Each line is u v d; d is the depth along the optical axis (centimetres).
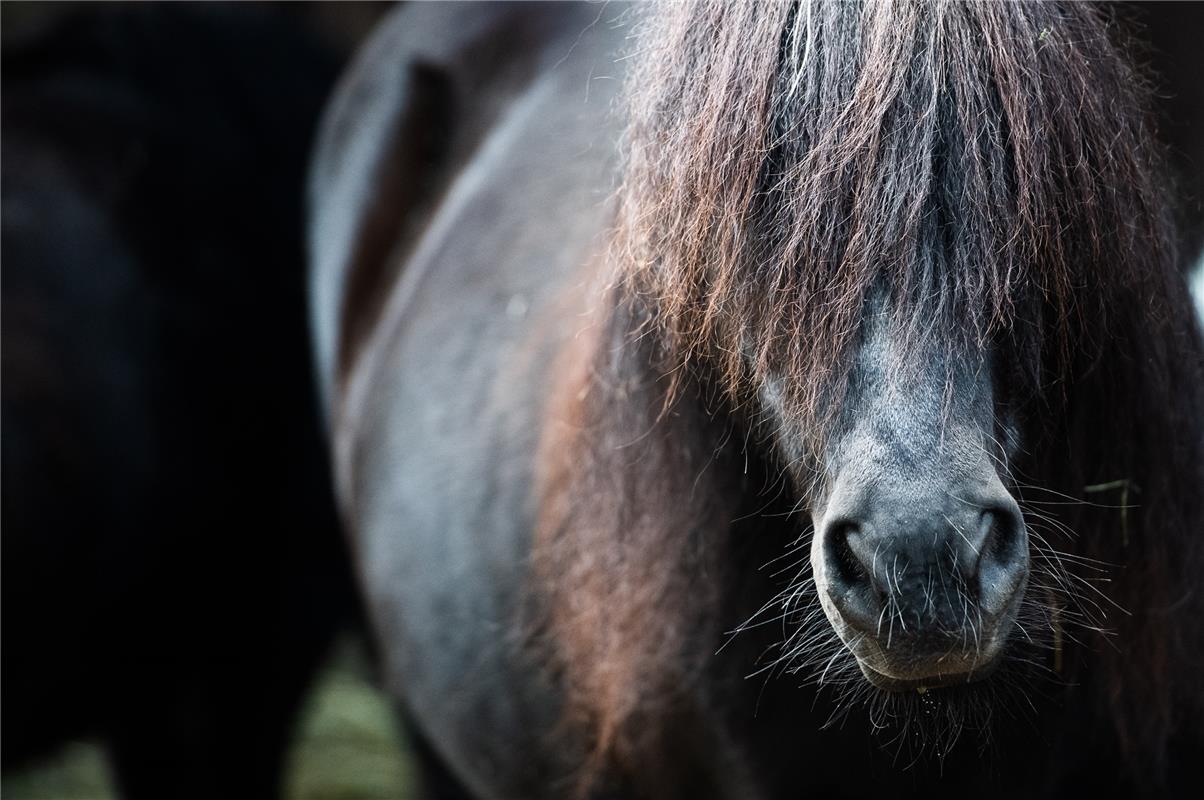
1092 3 432
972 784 436
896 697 426
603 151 472
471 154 531
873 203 413
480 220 491
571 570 450
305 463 712
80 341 630
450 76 548
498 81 533
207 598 686
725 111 419
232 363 686
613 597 445
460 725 477
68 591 611
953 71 414
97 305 643
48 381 612
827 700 436
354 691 835
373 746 780
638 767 450
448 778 512
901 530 409
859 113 414
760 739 441
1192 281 449
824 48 417
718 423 434
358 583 555
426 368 486
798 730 439
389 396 494
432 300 492
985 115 414
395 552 486
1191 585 436
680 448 437
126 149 689
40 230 644
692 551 439
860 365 414
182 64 722
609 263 439
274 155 723
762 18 419
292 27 768
